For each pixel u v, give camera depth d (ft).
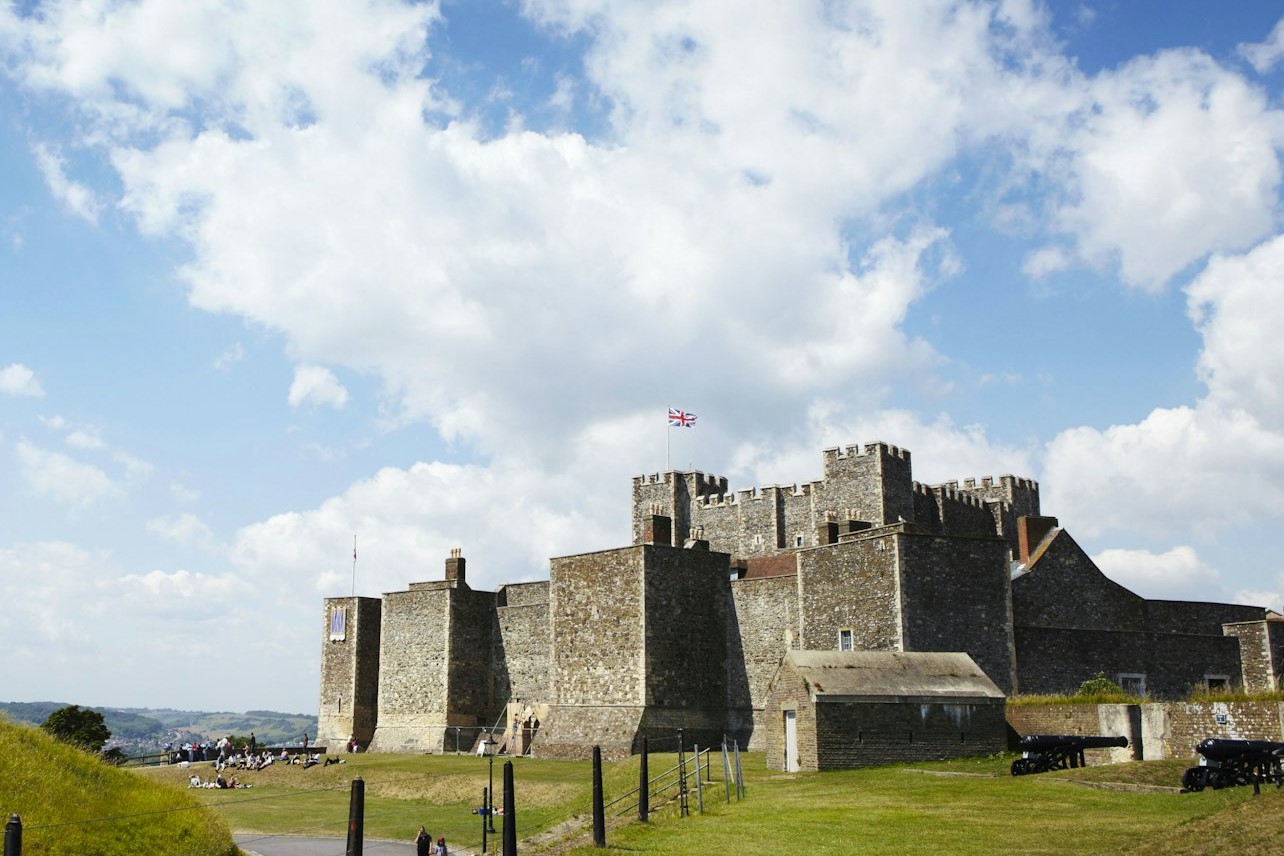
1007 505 311.68
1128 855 80.48
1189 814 92.94
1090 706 145.48
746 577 230.27
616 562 212.84
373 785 203.10
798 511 294.87
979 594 181.78
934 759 150.51
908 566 177.78
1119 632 192.65
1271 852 74.69
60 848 85.97
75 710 242.17
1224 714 126.82
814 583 196.34
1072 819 95.96
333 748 284.00
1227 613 230.07
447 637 263.29
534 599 269.44
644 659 204.13
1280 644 204.64
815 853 87.97
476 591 270.26
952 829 94.68
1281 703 121.39
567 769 195.11
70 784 94.73
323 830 160.15
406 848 143.84
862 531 197.98
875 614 181.37
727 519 311.06
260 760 242.58
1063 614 204.85
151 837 94.68
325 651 292.20
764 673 207.82
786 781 137.39
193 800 105.91
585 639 217.15
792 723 154.10
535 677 256.73
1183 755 130.93
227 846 102.83
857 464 281.74
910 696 151.53
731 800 123.13
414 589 273.95
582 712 215.31
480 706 265.95
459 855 133.28
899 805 109.50
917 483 287.89
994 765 141.90
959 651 177.37
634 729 201.26
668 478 323.57
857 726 148.46
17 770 92.73
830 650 164.76
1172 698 195.21
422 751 261.03
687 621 211.61
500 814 166.20
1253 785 99.86
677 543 318.24
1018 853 83.56
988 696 155.12
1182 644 199.41
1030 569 203.62
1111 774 117.50
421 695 266.57
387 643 277.44
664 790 134.10
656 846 96.58
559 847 107.14
